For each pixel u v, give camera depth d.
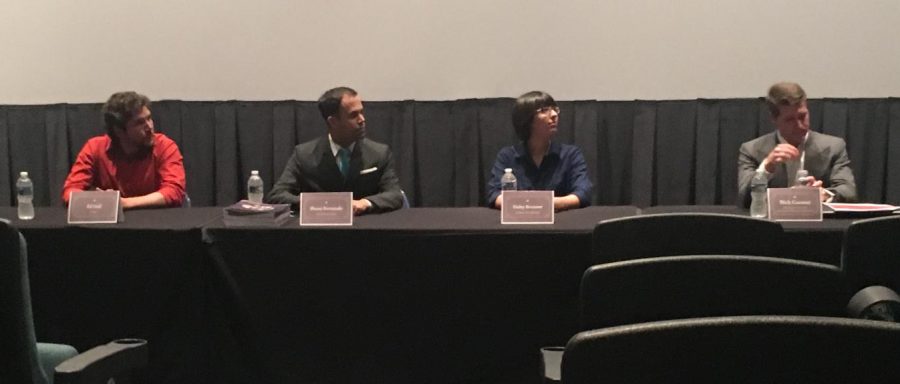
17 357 1.70
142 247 2.87
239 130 4.76
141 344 1.96
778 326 0.92
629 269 1.48
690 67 4.58
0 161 4.81
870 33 4.49
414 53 4.68
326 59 4.71
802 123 3.47
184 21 4.73
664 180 4.64
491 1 4.62
